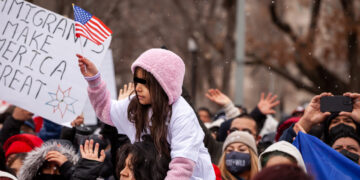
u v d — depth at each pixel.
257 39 23.77
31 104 5.29
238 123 6.98
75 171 4.97
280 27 22.84
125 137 5.52
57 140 5.92
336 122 5.76
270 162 4.21
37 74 5.30
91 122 6.95
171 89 4.05
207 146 6.15
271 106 8.59
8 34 5.45
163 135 4.04
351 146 5.50
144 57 4.05
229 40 28.06
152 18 31.25
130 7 30.41
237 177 5.91
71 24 5.31
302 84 23.69
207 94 9.09
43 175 5.17
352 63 21.05
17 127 7.07
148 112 4.16
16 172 5.86
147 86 4.07
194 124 4.12
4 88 5.36
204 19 30.44
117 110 4.42
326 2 21.98
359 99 5.07
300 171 2.73
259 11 25.12
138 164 4.03
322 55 21.64
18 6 5.46
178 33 31.38
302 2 22.59
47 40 5.34
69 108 5.23
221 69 31.89
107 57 6.83
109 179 5.70
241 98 19.42
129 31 30.42
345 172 4.77
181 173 3.93
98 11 25.44
